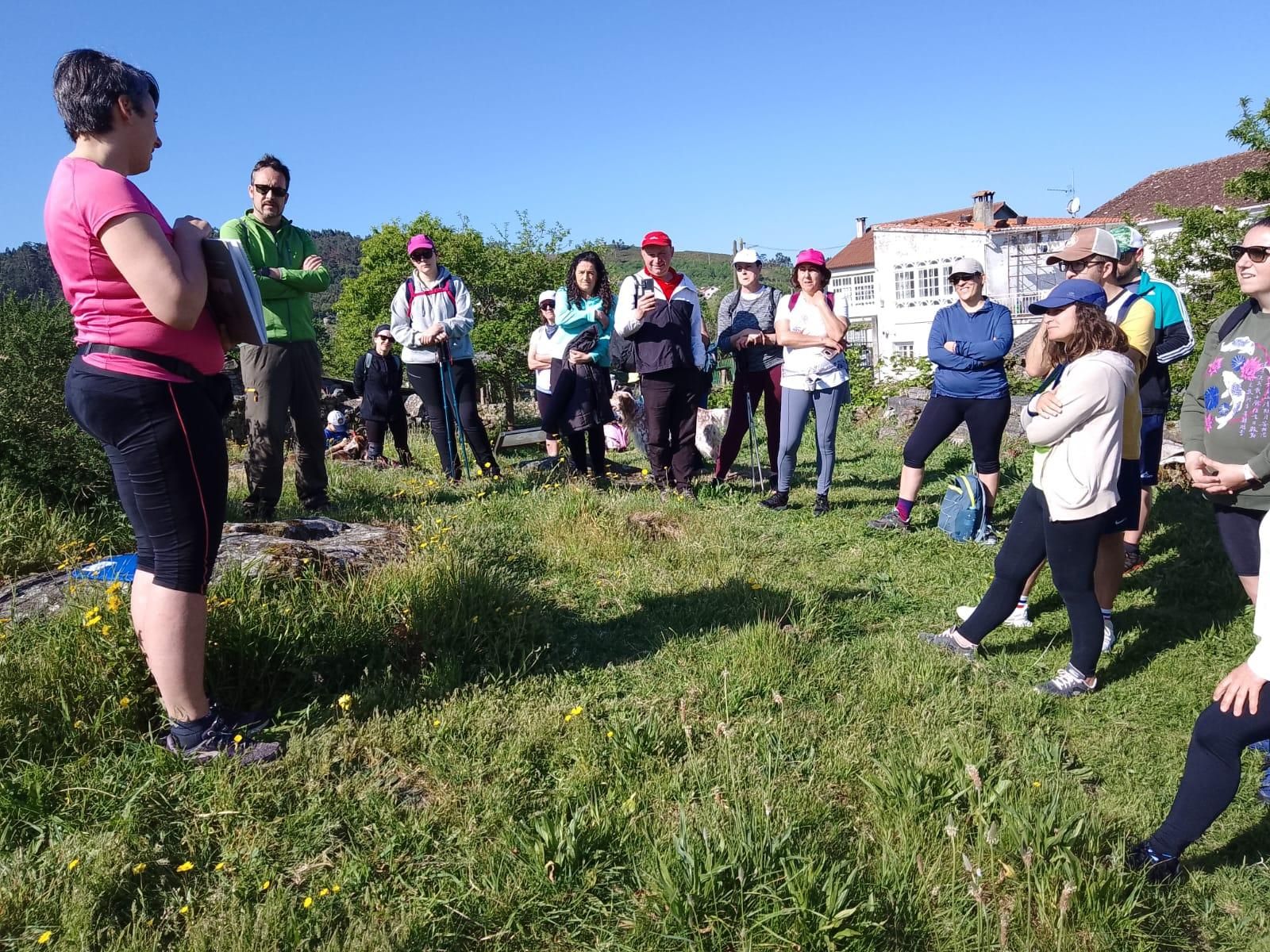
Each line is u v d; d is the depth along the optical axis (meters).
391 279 35.41
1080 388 3.57
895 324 39.44
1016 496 7.55
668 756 3.09
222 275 2.70
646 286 6.78
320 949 2.13
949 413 6.12
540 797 2.82
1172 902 2.55
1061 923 2.29
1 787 2.51
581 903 2.38
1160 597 4.96
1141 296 5.05
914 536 6.21
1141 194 36.69
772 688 3.65
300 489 5.90
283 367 5.34
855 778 3.04
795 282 6.90
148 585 2.75
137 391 2.55
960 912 2.39
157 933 2.12
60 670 2.94
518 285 26.45
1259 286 3.38
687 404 7.06
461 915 2.30
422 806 2.73
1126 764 3.32
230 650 3.18
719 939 2.22
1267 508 3.33
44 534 4.21
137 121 2.61
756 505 7.14
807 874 2.33
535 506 6.28
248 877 2.37
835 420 6.82
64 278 2.59
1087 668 3.84
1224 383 3.51
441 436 7.77
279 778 2.73
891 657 4.10
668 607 4.55
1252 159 33.28
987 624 4.11
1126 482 4.09
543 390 9.36
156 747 2.73
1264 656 2.34
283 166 5.29
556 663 3.85
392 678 3.42
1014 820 2.64
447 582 4.09
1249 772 3.24
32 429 4.60
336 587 3.89
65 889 2.24
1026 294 36.69
